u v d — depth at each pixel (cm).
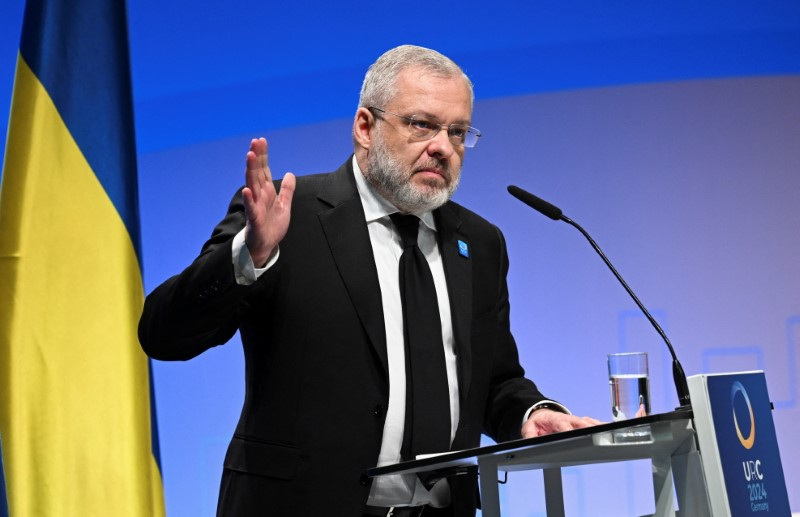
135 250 909
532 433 688
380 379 673
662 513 581
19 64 909
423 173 702
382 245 721
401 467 535
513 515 1245
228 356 1158
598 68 1290
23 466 841
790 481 1293
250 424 674
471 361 723
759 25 1330
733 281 1300
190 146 1157
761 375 609
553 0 1283
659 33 1306
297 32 1202
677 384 625
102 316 885
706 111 1312
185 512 1127
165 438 1129
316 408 659
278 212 615
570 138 1276
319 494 646
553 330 1255
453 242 752
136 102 1140
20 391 848
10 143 891
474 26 1259
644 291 1278
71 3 926
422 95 704
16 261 865
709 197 1304
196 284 611
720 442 550
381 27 1227
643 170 1290
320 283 682
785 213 1320
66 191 893
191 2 1166
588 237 696
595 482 1257
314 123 1201
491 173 1255
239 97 1177
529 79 1272
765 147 1323
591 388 1256
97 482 863
